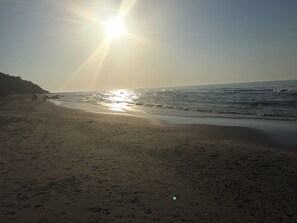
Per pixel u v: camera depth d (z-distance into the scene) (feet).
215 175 31.58
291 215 22.57
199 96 206.69
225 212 23.18
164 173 32.53
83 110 115.34
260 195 26.23
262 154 38.99
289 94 162.30
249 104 121.60
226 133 55.93
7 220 21.54
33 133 55.77
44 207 23.80
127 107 137.18
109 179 30.50
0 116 82.64
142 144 46.75
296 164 34.04
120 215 22.54
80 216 22.34
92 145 46.19
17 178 30.50
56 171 32.91
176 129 62.13
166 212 23.11
